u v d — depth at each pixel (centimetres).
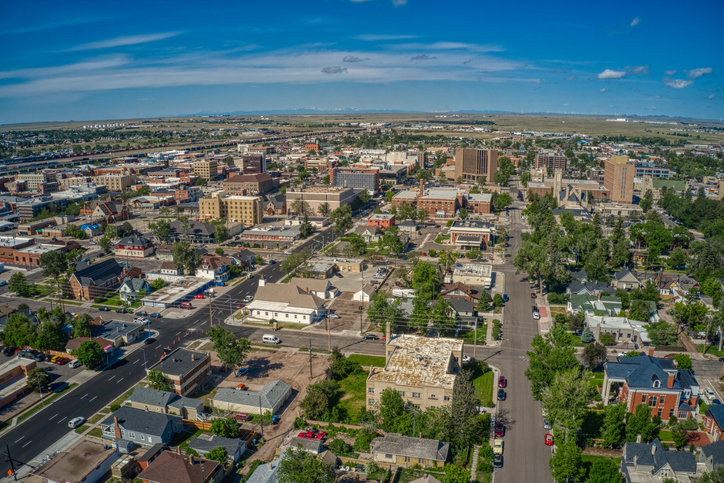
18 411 14388
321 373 16525
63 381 16038
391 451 12125
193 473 11175
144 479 11256
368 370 16675
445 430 12688
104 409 14488
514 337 19088
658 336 17675
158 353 17875
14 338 17700
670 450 11769
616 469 10981
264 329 19912
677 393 13388
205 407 14500
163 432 12800
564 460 11362
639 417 12656
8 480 11681
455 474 11138
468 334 19212
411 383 13750
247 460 12312
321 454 12331
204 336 19212
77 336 17912
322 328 19988
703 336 18888
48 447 12875
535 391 14875
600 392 15162
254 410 14225
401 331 19475
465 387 13500
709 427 13138
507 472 11900
